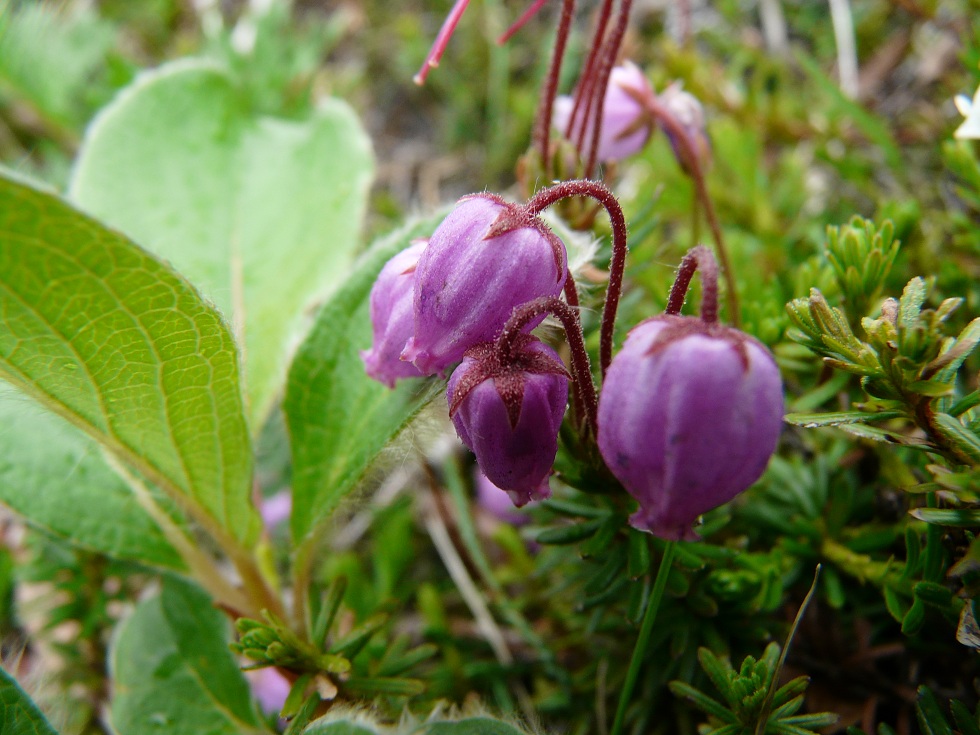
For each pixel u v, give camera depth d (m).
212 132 0.06
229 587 0.05
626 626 0.05
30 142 0.08
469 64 0.09
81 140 0.08
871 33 0.08
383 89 0.09
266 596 0.05
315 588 0.05
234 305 0.06
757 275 0.06
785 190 0.07
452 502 0.07
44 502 0.05
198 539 0.06
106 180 0.06
